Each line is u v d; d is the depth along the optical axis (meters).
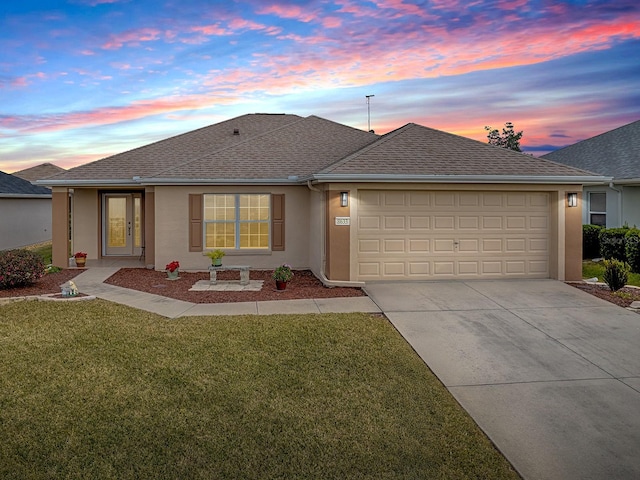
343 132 17.75
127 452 4.38
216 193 14.36
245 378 6.03
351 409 5.27
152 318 8.68
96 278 12.93
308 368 6.39
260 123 19.59
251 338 7.52
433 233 12.09
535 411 5.30
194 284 12.15
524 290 11.03
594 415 5.21
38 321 8.43
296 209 14.62
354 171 11.41
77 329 7.94
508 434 4.80
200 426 4.86
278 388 5.77
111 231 17.47
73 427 4.80
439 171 11.64
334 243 11.66
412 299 10.19
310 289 11.38
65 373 6.11
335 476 4.08
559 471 4.17
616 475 4.10
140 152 16.83
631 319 8.83
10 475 4.03
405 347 7.30
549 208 12.38
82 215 16.78
